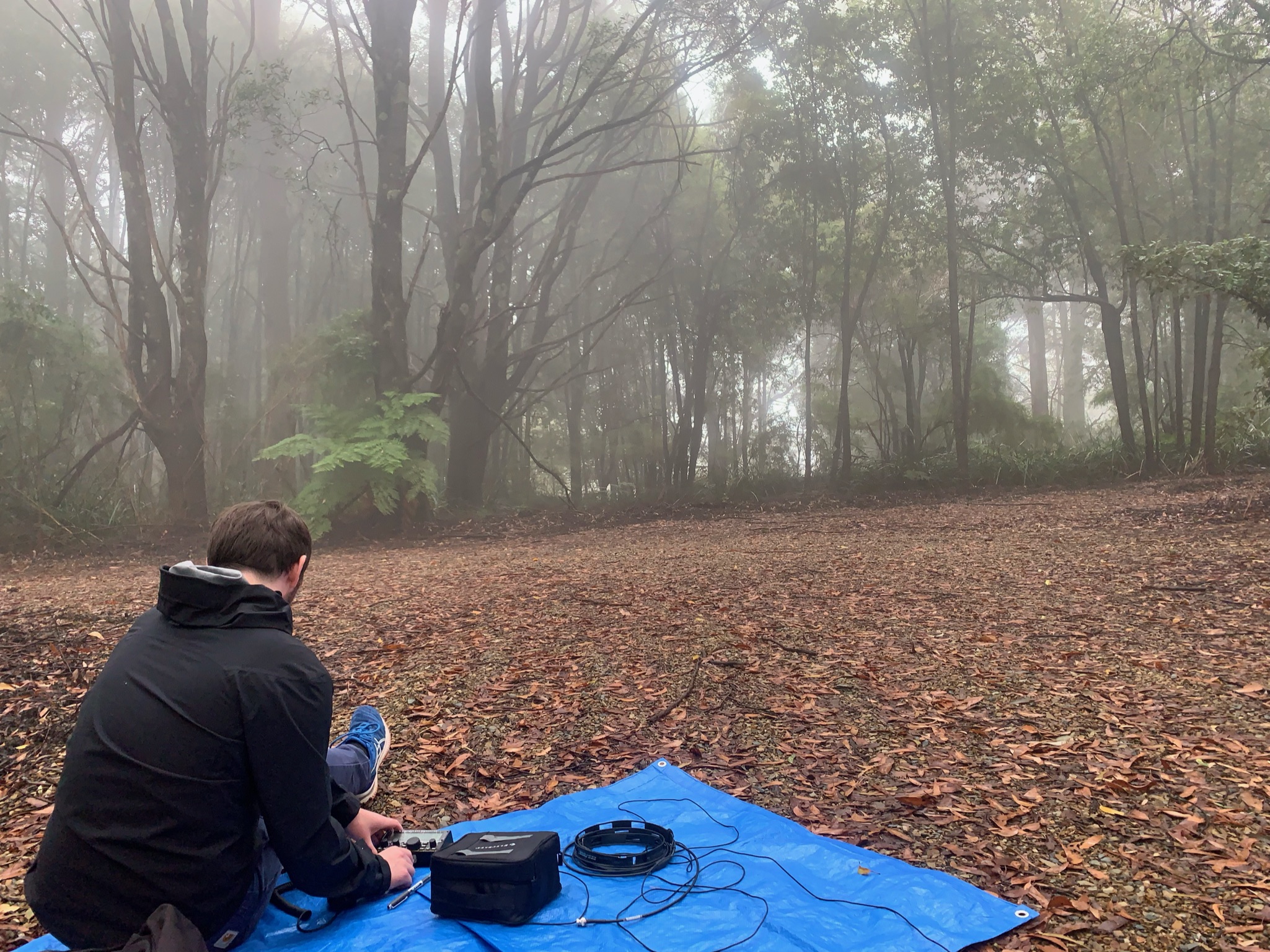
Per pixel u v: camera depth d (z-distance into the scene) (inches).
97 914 78.8
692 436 874.1
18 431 625.6
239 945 92.3
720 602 280.5
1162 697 169.5
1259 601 242.7
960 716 165.8
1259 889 100.4
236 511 93.3
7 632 243.6
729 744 157.9
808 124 792.9
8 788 147.9
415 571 408.2
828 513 671.1
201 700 80.3
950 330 778.2
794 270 866.1
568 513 723.4
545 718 173.6
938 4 760.3
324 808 87.0
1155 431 864.3
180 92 635.5
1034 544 400.8
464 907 95.2
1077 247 842.8
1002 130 774.5
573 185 832.3
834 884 103.5
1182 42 682.8
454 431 764.6
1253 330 951.0
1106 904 99.5
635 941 91.3
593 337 995.9
